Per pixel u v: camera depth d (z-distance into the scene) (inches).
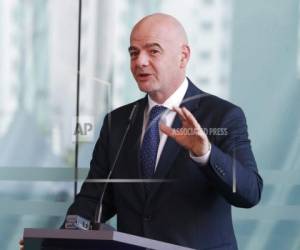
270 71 307.4
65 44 309.1
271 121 307.1
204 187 258.4
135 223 262.2
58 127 307.4
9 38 307.9
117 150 271.1
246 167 255.0
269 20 308.5
